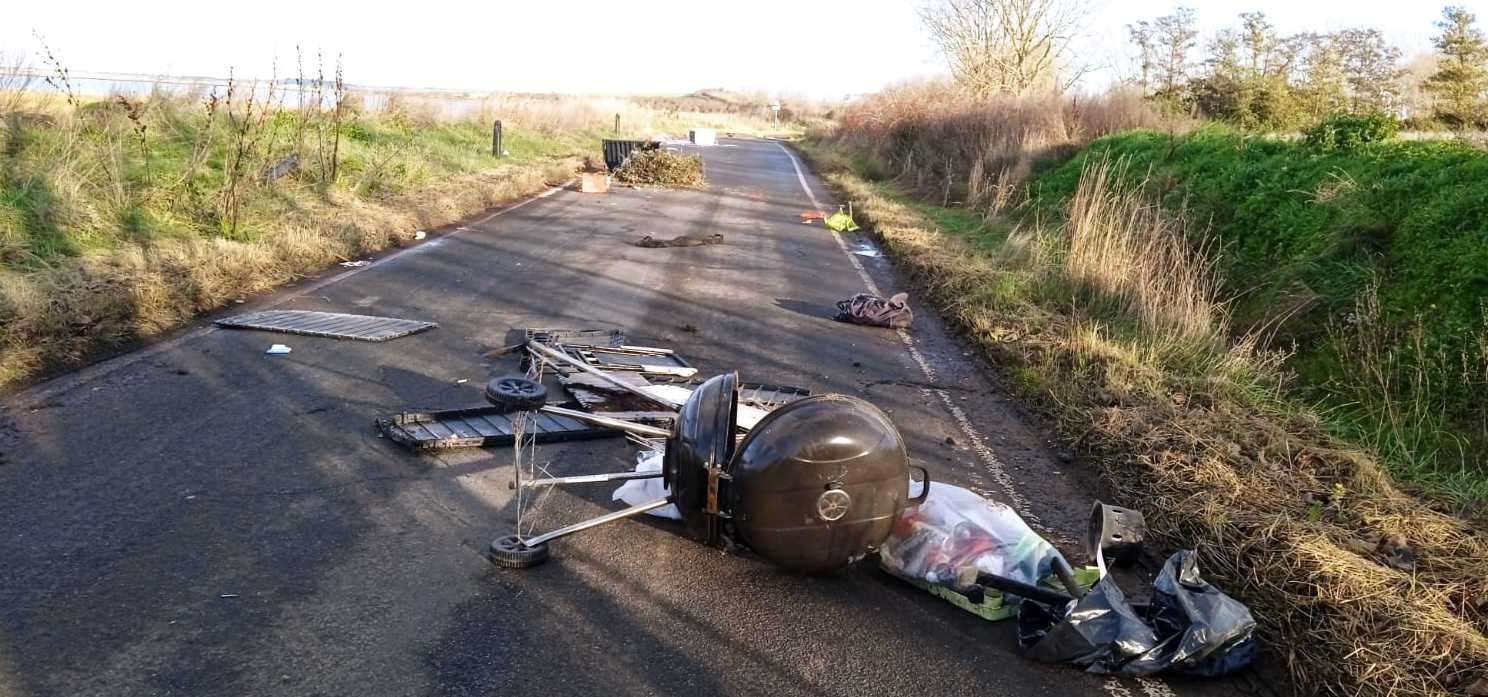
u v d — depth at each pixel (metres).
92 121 13.86
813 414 4.32
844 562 4.43
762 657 3.87
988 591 4.30
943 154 25.86
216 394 6.59
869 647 4.00
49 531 4.47
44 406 6.12
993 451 6.50
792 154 43.84
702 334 9.23
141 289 8.55
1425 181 9.41
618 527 4.96
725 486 4.42
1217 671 3.94
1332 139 12.29
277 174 14.73
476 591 4.23
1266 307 9.52
